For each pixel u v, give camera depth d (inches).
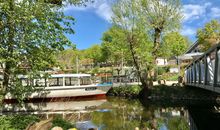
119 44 1398.9
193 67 870.4
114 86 1664.6
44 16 471.5
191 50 2429.9
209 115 820.6
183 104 1111.0
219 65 455.2
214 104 1076.5
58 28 499.2
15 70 483.2
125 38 1366.9
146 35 1359.5
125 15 1362.0
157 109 1004.6
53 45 492.1
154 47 1391.5
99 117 842.8
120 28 1371.8
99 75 2079.2
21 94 518.9
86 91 1350.9
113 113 929.5
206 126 660.1
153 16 1365.7
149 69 1405.0
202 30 1851.6
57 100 1243.2
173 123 713.0
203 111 901.2
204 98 1225.4
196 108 978.7
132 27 1358.3
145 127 673.0
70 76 1330.0
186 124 689.6
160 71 2377.0
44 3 477.7
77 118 822.5
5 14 450.0
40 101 1172.5
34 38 462.3
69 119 797.2
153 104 1163.9
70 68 3105.3
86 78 1396.4
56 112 974.4
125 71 1983.3
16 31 462.6
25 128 439.5
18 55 465.1
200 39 1861.5
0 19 448.8
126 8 1355.8
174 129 635.5
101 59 2984.7
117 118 816.9
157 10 1368.1
